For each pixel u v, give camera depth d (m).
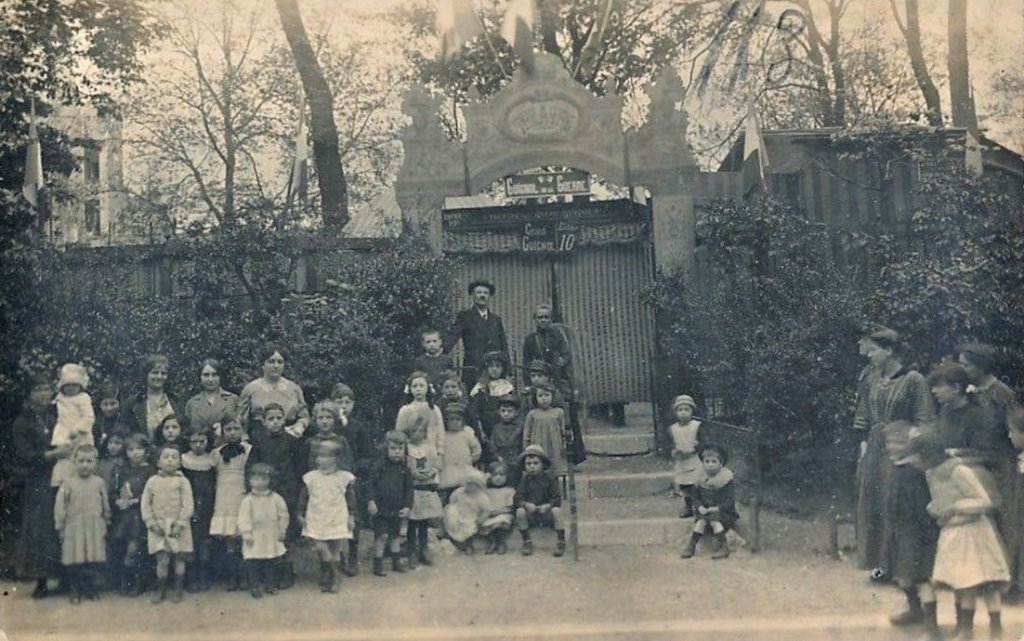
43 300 8.05
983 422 6.02
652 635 5.86
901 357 6.73
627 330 9.93
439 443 7.41
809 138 9.16
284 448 6.95
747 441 7.80
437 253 9.60
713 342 8.64
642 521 7.50
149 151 10.07
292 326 8.38
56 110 9.84
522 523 7.24
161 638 6.01
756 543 7.16
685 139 9.67
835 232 8.69
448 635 5.92
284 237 8.70
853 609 6.14
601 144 9.71
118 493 6.82
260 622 6.18
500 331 9.02
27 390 7.60
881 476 6.55
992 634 5.82
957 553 5.86
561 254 10.12
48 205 9.23
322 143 9.83
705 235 9.11
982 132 9.09
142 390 7.62
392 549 6.97
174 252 8.74
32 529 6.84
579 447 8.47
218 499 6.84
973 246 8.22
